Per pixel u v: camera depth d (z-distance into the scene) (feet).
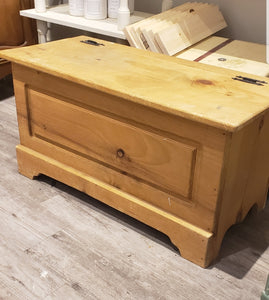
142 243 4.02
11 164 5.27
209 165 3.35
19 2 6.78
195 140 3.35
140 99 3.44
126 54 4.64
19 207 4.46
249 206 4.15
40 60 4.24
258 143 3.72
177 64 4.39
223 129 3.05
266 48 5.45
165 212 3.86
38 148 4.76
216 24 5.82
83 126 4.16
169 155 3.59
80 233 4.11
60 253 3.84
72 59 4.34
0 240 3.97
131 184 4.03
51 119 4.43
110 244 3.99
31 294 3.40
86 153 4.28
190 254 3.78
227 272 3.72
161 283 3.57
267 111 3.44
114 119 3.86
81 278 3.58
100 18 6.01
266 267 3.79
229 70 4.30
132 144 3.82
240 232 4.23
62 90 4.15
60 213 4.40
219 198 3.43
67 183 4.58
